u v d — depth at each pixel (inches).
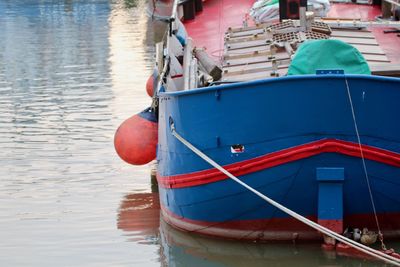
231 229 494.3
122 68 1121.4
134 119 621.0
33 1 2073.1
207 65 556.4
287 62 537.6
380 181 464.1
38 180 647.8
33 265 482.6
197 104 474.6
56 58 1235.2
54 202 596.4
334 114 452.1
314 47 483.8
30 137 774.5
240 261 479.8
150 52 1249.4
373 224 478.0
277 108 455.5
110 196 609.0
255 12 684.7
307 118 454.0
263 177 468.1
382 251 464.8
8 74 1119.6
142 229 538.0
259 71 531.8
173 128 499.2
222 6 776.3
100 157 705.0
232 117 465.4
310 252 482.0
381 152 459.2
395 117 455.2
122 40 1386.6
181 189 504.7
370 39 593.6
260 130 461.4
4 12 1868.8
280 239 486.9
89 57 1229.1
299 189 466.9
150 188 623.8
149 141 614.2
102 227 545.6
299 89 450.6
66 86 1015.6
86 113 861.8
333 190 462.9
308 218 475.2
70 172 665.6
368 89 449.1
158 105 578.9
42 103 920.3
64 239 524.1
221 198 483.2
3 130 802.2
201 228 506.6
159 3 1658.5
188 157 490.3
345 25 608.4
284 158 461.4
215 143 473.7
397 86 449.4
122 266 479.5
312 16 589.9
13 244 517.3
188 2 742.5
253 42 588.4
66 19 1716.3
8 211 579.5
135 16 1736.0
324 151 456.8
